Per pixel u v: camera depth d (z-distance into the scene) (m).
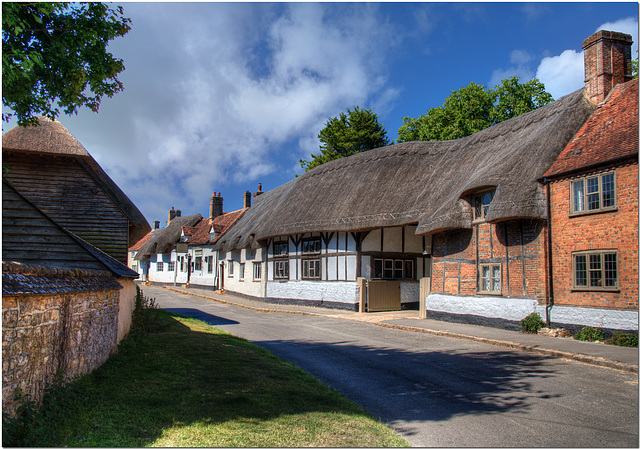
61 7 7.81
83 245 8.62
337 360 10.57
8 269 4.92
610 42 14.92
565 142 13.98
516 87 30.52
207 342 11.69
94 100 9.18
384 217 19.91
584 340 11.88
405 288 22.53
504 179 14.58
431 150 21.89
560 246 13.16
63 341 6.10
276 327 16.88
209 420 5.67
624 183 11.52
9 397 4.53
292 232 24.53
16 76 6.70
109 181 13.67
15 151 12.72
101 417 5.53
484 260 15.70
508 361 10.14
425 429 5.99
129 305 12.18
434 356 10.88
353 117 42.19
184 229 44.78
